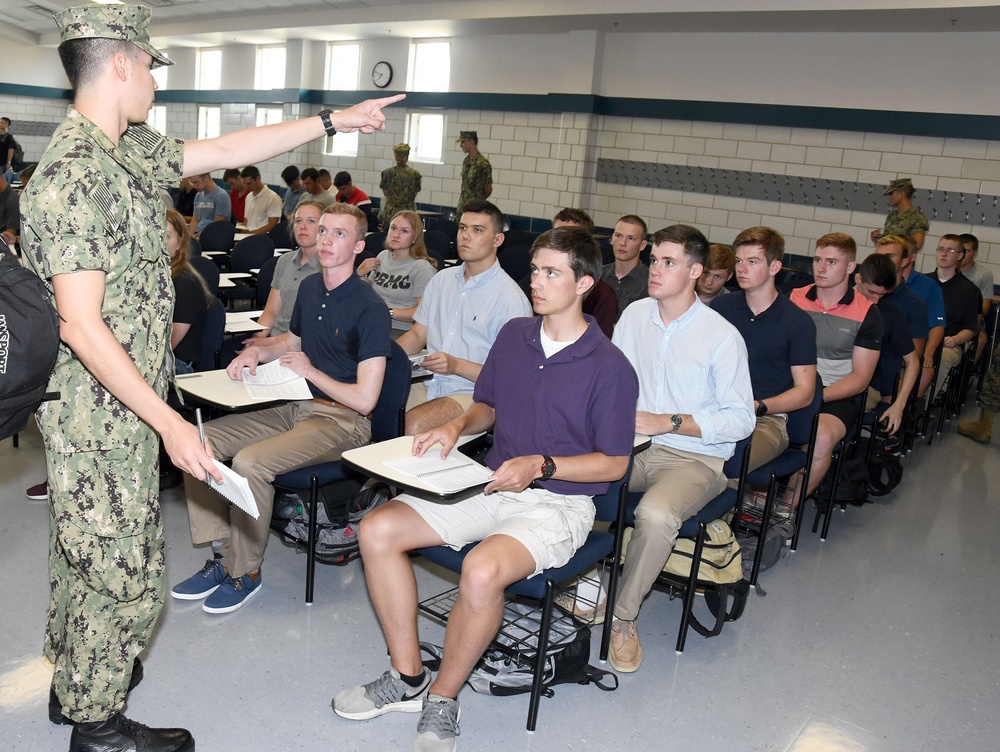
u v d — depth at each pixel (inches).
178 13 443.2
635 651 92.3
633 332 106.8
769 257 113.9
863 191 275.1
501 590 72.5
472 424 86.7
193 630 93.1
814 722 85.8
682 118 309.6
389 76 403.5
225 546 101.6
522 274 216.7
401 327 161.3
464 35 368.2
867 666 97.7
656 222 323.3
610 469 79.7
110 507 62.4
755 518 123.1
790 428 118.4
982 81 250.1
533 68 349.1
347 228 100.6
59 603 69.0
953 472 175.9
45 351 54.4
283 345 109.7
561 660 85.6
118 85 59.9
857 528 141.1
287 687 84.1
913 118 261.3
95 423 60.7
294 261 142.0
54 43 542.6
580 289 80.2
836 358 139.5
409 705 80.8
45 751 72.2
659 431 94.7
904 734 85.2
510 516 80.3
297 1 376.8
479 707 83.7
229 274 204.8
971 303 211.3
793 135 287.1
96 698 67.8
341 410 104.3
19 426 57.3
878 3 231.6
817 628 105.8
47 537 111.0
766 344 117.1
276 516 107.0
